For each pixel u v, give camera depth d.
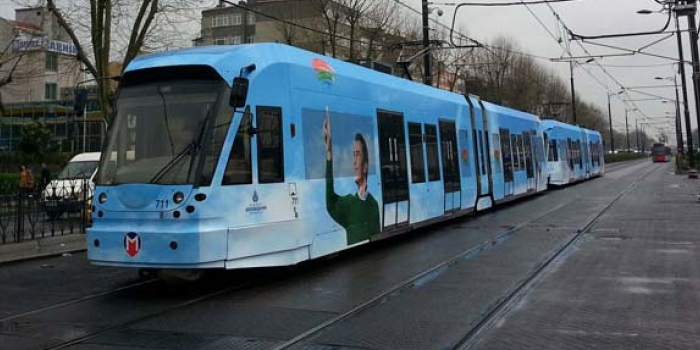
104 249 8.23
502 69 57.25
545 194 27.70
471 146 17.86
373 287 8.52
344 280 9.09
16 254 11.65
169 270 8.56
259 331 6.39
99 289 8.94
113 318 7.12
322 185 10.03
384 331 6.29
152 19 23.62
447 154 15.83
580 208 19.86
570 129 36.53
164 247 7.87
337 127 10.67
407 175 13.27
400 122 13.21
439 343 5.83
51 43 32.53
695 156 50.44
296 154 9.42
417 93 14.39
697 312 6.81
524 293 7.88
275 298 7.96
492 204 19.44
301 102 9.73
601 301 7.38
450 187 15.77
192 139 8.17
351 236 10.80
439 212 14.91
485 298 7.66
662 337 5.88
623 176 45.78
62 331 6.57
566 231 14.01
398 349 5.66
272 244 8.77
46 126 45.12
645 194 25.64
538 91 63.34
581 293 7.82
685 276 8.80
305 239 9.44
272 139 9.02
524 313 6.89
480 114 19.03
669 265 9.67
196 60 8.53
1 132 52.44
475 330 6.25
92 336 6.33
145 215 8.05
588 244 11.98
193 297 8.18
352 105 11.27
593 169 43.12
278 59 9.41
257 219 8.58
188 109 8.34
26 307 7.79
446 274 9.33
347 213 10.71
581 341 5.79
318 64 10.45
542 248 11.57
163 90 8.57
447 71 50.59
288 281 9.10
